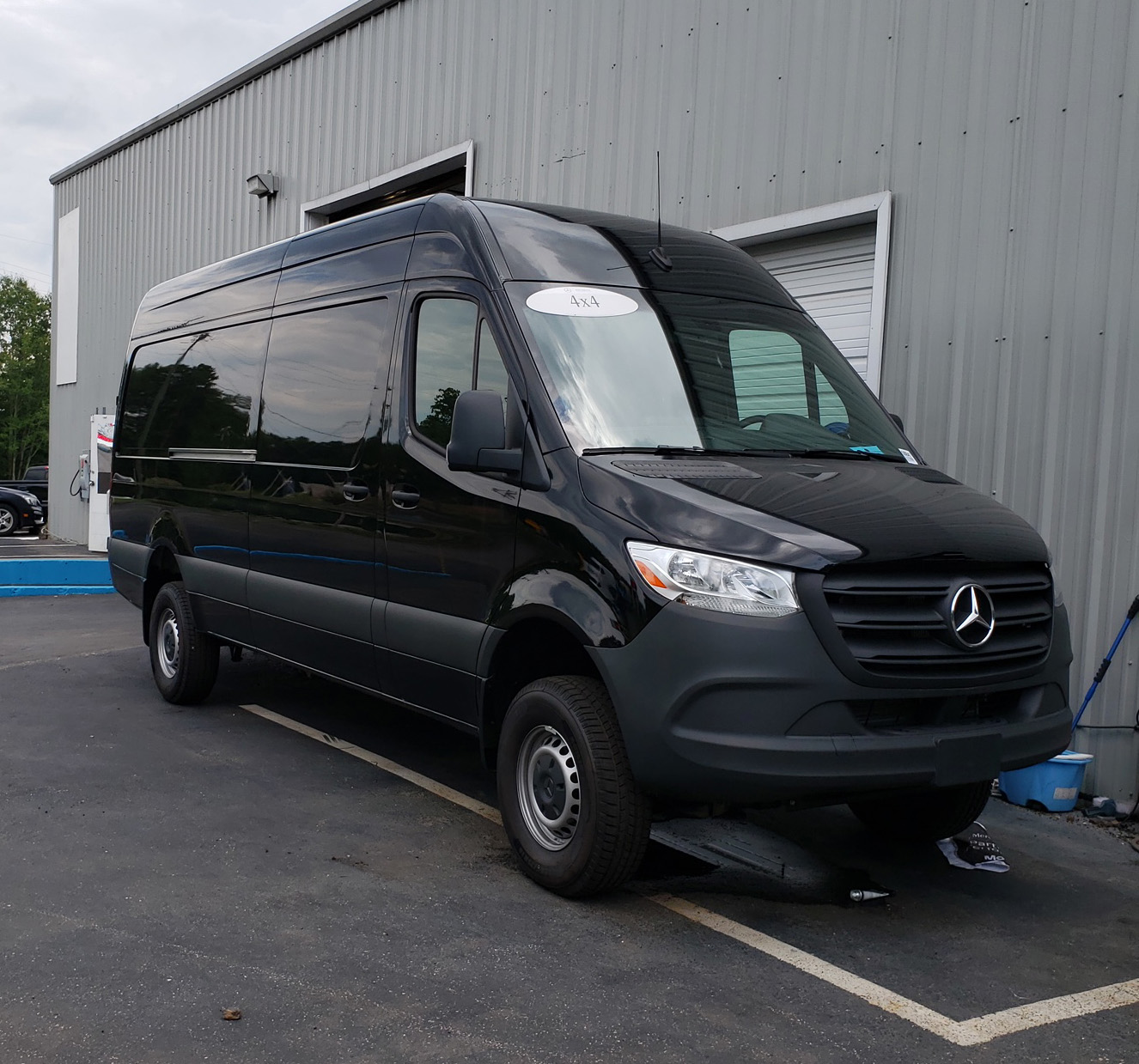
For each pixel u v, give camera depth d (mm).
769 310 5262
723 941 3908
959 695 3865
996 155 6660
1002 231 6625
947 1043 3258
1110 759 6094
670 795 3793
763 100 8133
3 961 3496
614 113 9406
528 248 4848
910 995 3564
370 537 5215
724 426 4598
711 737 3668
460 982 3471
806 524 3824
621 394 4496
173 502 7211
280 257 6500
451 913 4027
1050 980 3754
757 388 4883
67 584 13773
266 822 4977
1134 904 4559
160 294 8133
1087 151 6223
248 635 6434
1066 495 6281
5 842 4566
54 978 3391
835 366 5285
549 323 4602
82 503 21203
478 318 4758
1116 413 6078
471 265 4863
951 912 4336
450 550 4695
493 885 4328
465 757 6234
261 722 6891
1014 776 5977
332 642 5574
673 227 5590
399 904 4086
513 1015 3277
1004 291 6602
